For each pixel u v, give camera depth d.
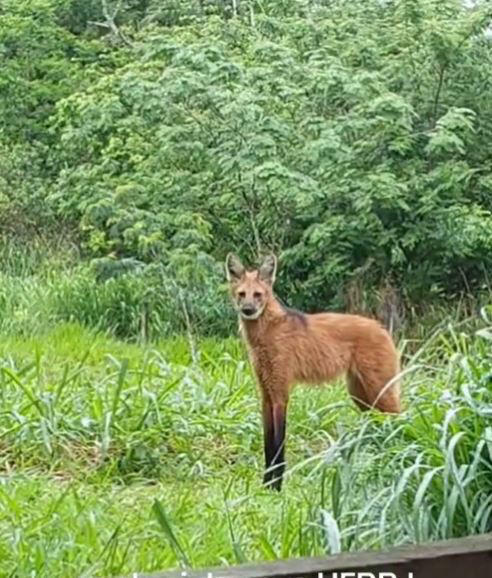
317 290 13.23
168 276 12.81
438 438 4.27
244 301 7.38
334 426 7.73
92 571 4.22
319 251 13.05
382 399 7.57
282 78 13.08
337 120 12.92
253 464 7.21
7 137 17.09
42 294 12.84
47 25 18.33
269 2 15.19
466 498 4.01
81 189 13.66
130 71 13.59
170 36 14.10
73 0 20.06
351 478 4.20
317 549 4.03
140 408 7.38
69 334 11.48
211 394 8.19
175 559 4.45
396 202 12.56
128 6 20.09
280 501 5.42
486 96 13.73
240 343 11.29
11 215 15.37
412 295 13.12
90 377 8.80
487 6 13.43
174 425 7.36
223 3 18.30
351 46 13.71
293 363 7.43
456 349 7.06
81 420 7.18
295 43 14.14
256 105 12.77
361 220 12.72
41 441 6.96
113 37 18.64
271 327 7.43
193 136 13.09
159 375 8.55
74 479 6.48
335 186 12.76
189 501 5.72
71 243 15.02
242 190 13.02
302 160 13.04
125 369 7.31
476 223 12.67
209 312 12.73
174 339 12.18
